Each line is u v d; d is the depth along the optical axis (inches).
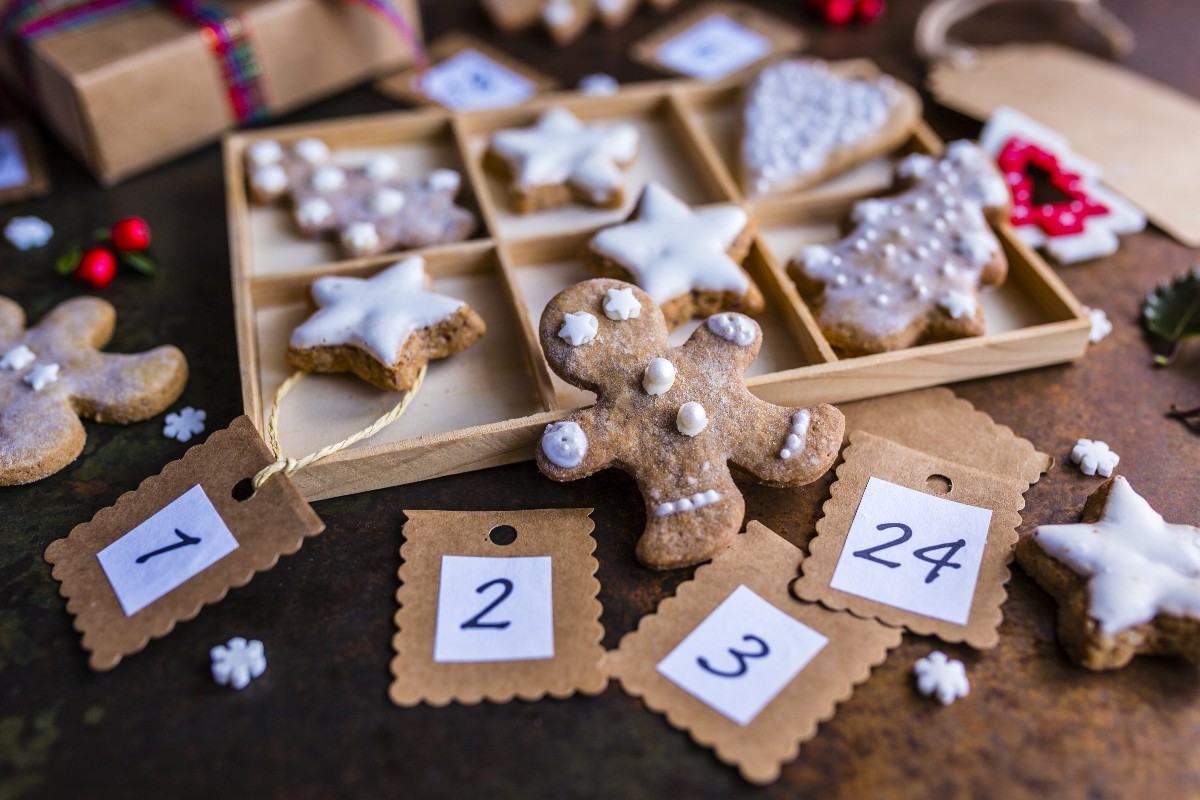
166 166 17.6
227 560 12.2
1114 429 13.9
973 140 17.5
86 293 15.6
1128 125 17.5
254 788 11.3
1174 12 20.3
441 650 12.0
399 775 11.3
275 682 11.9
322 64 18.3
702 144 16.6
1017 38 19.6
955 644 12.1
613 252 14.6
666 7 20.5
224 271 15.9
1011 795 11.2
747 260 15.4
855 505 13.0
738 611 12.2
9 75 18.1
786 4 20.5
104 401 13.8
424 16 20.3
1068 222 15.8
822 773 11.3
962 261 14.7
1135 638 11.8
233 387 14.4
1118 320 15.1
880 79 18.0
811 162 16.4
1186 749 11.5
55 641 12.2
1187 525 12.7
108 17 17.3
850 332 14.1
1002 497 13.1
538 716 11.7
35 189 17.0
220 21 17.0
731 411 12.9
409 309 13.9
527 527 12.9
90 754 11.5
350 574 12.6
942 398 14.1
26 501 13.3
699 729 11.5
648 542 12.4
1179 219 16.2
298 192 16.0
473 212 16.1
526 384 14.2
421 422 13.8
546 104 17.4
